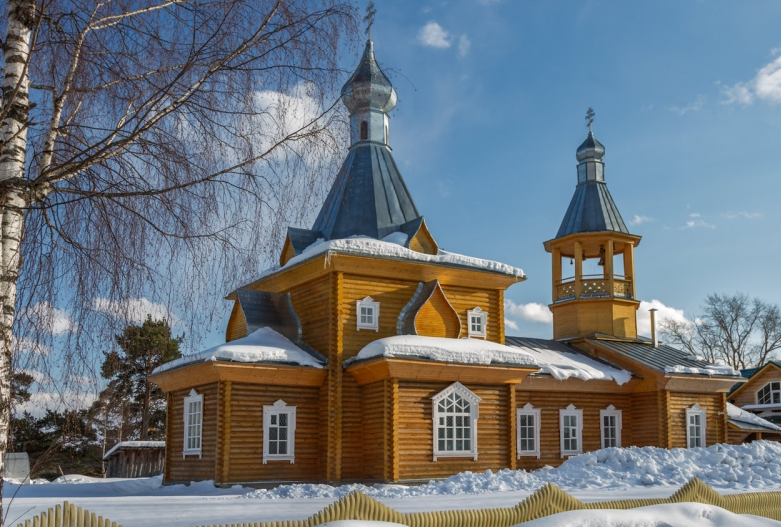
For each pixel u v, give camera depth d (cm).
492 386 2462
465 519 1088
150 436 4431
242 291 2588
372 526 923
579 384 2964
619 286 3450
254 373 2266
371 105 2909
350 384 2377
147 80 866
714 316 6053
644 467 2309
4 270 755
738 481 2188
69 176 811
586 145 3631
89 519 870
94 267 830
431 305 2534
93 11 852
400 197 2805
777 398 4291
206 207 892
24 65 799
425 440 2292
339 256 2361
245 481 2220
